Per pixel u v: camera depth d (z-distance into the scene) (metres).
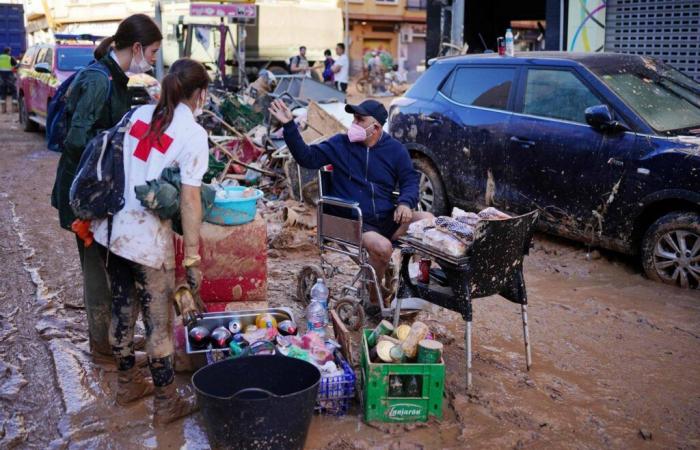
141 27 3.85
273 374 3.59
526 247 4.31
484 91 7.31
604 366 4.52
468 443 3.60
